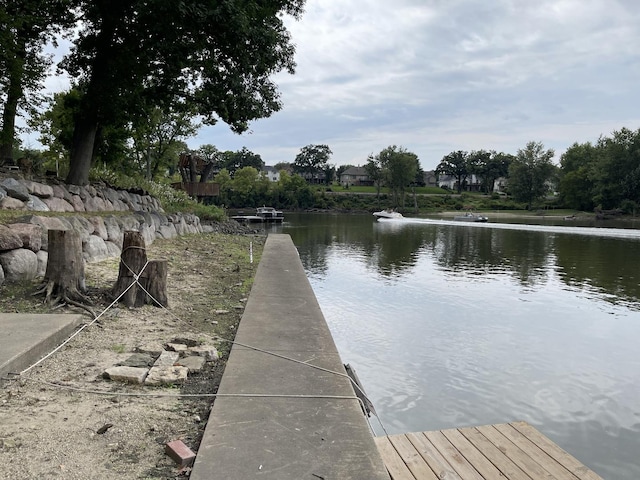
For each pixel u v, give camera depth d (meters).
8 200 8.91
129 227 12.39
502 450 4.18
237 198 91.38
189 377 4.34
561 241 31.64
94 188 14.18
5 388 3.76
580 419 6.39
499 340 9.73
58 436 3.09
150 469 2.79
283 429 3.27
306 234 37.94
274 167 134.88
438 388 7.29
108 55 13.62
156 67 14.02
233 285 9.31
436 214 78.44
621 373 8.00
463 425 6.14
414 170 88.81
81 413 3.45
